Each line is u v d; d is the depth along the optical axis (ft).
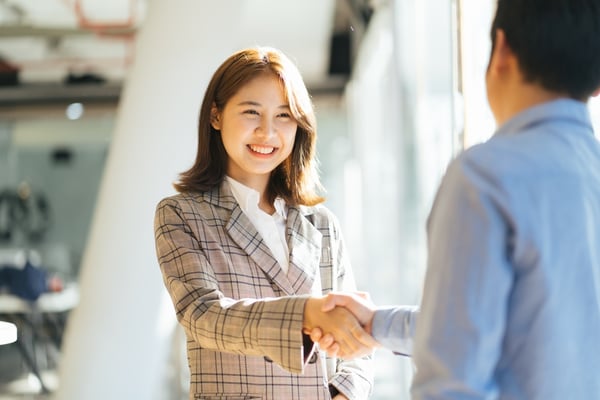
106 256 13.03
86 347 12.91
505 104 4.08
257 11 25.94
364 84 30.99
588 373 3.69
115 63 33.12
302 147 6.05
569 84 3.92
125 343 12.95
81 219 43.04
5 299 25.25
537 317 3.61
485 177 3.60
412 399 3.71
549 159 3.70
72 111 39.34
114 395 12.89
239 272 5.59
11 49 31.07
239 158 5.76
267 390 5.46
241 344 4.97
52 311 27.40
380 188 25.94
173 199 5.78
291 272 5.68
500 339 3.56
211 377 5.48
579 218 3.66
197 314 5.17
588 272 3.69
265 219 5.87
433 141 13.48
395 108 20.27
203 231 5.63
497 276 3.53
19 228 42.73
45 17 27.17
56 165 43.04
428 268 3.76
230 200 5.80
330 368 5.93
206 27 13.07
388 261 23.32
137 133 13.07
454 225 3.60
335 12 29.40
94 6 25.20
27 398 21.26
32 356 24.57
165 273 5.52
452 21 9.21
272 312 4.91
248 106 5.72
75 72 36.35
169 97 13.03
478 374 3.50
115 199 13.08
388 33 21.34
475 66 8.46
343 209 40.96
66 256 40.75
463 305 3.52
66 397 12.84
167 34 13.07
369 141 29.86
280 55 5.90
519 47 3.91
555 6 3.85
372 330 5.05
